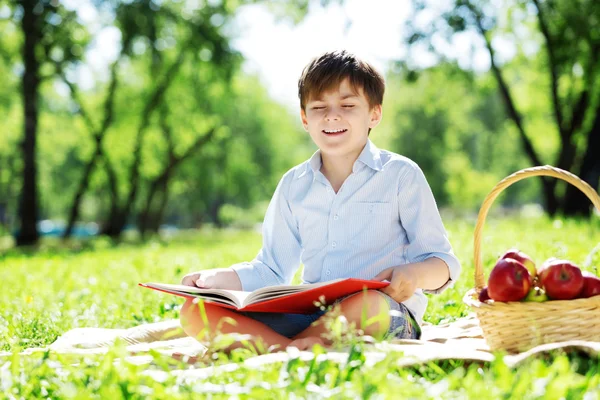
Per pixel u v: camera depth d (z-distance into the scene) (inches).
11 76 936.9
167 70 965.8
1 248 766.5
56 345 136.4
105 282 278.5
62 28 790.5
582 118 749.9
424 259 129.4
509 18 799.1
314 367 88.2
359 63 133.6
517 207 2541.8
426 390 78.3
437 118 1536.7
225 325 115.7
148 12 775.7
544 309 102.7
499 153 1770.4
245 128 1396.4
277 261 142.5
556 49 722.8
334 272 134.2
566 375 75.8
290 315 127.9
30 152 796.6
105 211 1756.9
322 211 136.9
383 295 113.3
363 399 76.2
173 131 1090.1
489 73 869.2
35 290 259.4
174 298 210.5
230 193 1596.9
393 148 1595.7
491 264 241.1
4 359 113.0
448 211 1989.4
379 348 92.3
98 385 87.8
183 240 848.3
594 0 660.7
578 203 726.5
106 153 1061.1
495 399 76.5
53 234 1688.0
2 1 792.3
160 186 1180.5
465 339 123.9
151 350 94.3
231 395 81.7
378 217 133.5
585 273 108.3
